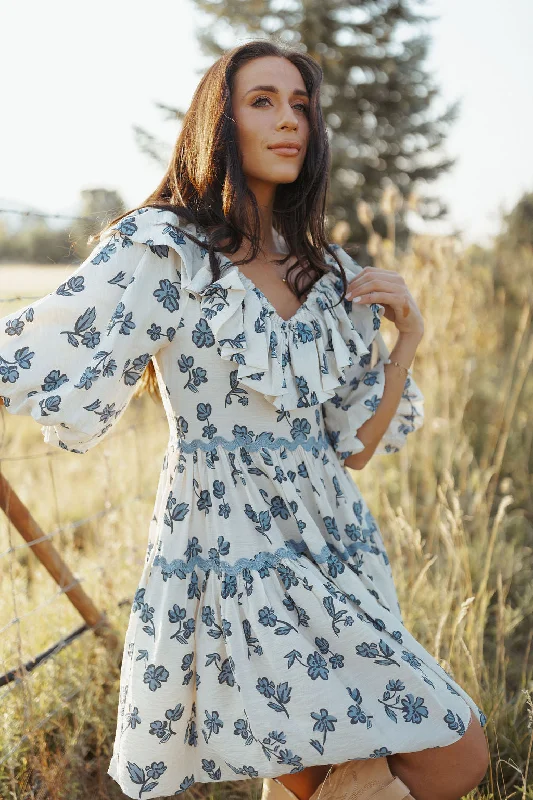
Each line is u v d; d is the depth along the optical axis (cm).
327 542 160
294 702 145
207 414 151
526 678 238
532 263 602
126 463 351
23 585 254
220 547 150
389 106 1530
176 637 150
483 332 504
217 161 156
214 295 147
